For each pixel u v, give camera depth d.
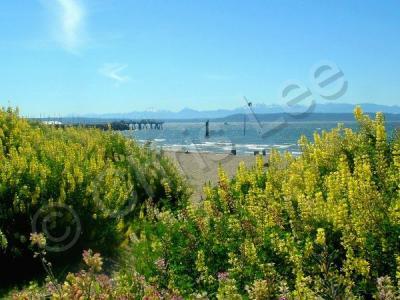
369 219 4.27
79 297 3.17
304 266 4.11
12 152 7.78
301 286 3.71
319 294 3.63
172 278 4.81
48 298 3.78
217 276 4.73
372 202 4.44
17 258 7.36
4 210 7.22
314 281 3.84
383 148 6.12
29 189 7.46
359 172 5.18
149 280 4.84
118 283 4.45
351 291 3.78
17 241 7.31
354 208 4.56
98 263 3.33
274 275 4.17
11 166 7.48
